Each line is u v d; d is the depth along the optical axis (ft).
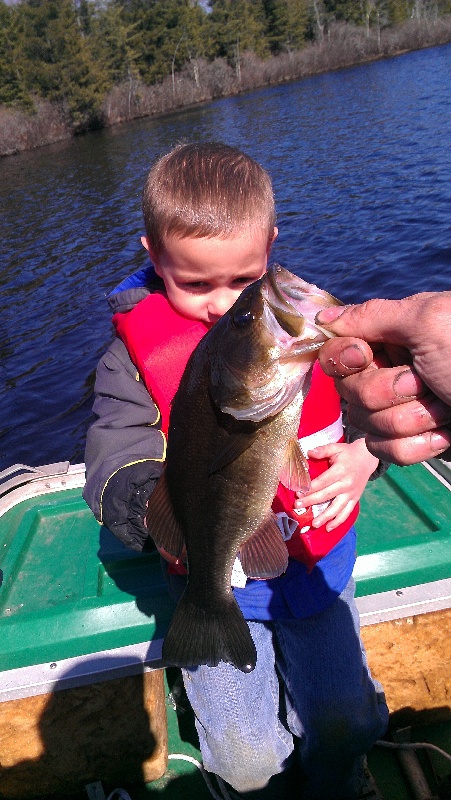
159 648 2.22
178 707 2.61
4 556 2.73
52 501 3.06
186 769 2.48
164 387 2.11
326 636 2.07
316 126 25.67
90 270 12.71
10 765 2.32
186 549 1.69
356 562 2.36
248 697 2.06
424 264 9.54
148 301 2.29
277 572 1.58
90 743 2.32
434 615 2.29
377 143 19.38
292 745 2.16
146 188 2.22
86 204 19.44
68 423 7.20
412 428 1.08
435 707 2.45
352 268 9.93
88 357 8.70
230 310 1.47
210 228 2.00
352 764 2.12
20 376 8.46
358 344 1.11
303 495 1.99
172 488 1.66
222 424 1.51
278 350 1.38
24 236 16.52
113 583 2.50
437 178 13.96
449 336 0.99
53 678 2.19
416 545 2.40
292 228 12.55
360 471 2.11
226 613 1.70
